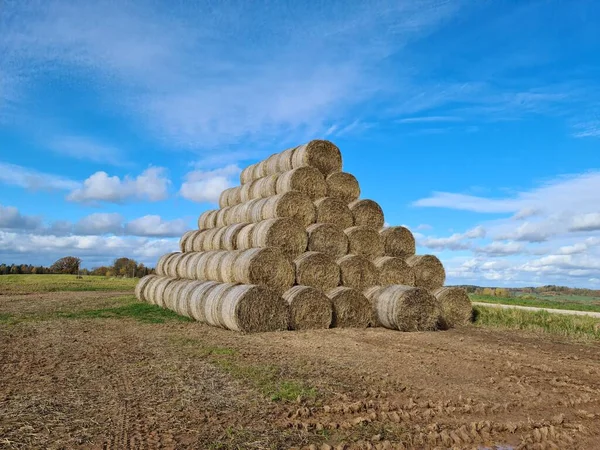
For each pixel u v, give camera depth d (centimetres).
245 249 1584
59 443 499
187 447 494
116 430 538
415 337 1309
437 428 574
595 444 549
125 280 4206
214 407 620
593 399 723
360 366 895
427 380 810
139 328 1370
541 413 655
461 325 1609
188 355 957
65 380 749
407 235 1817
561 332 1433
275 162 2002
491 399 707
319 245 1639
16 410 598
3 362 881
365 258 1630
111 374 789
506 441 552
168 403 634
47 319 1526
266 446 502
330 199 1750
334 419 592
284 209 1669
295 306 1384
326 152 1891
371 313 1515
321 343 1156
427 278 1750
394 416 604
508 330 1500
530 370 910
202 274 1764
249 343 1133
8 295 2538
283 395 675
